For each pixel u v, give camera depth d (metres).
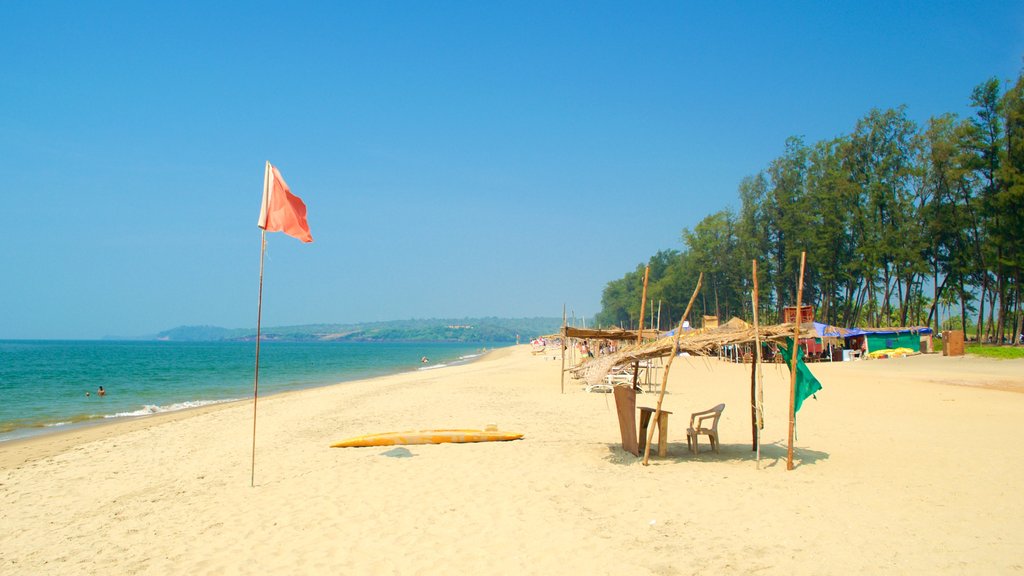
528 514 7.62
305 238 9.83
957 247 46.34
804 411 16.59
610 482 9.11
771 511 7.50
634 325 112.69
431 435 12.65
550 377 32.34
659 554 6.19
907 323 61.31
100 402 26.48
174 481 10.22
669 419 15.83
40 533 7.64
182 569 6.18
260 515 7.91
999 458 10.23
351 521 7.52
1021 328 41.50
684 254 95.56
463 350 147.75
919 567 5.66
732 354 44.84
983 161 40.38
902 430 13.16
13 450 14.35
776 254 62.44
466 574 5.82
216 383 38.22
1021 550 6.01
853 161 51.12
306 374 48.50
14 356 85.12
